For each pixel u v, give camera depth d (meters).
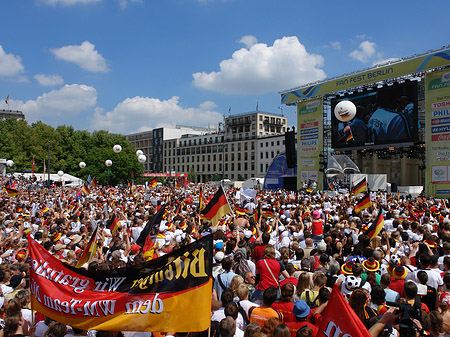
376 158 63.19
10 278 6.85
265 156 100.88
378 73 37.50
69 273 4.80
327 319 3.74
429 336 4.48
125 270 4.70
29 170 76.56
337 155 43.16
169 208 17.95
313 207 18.58
